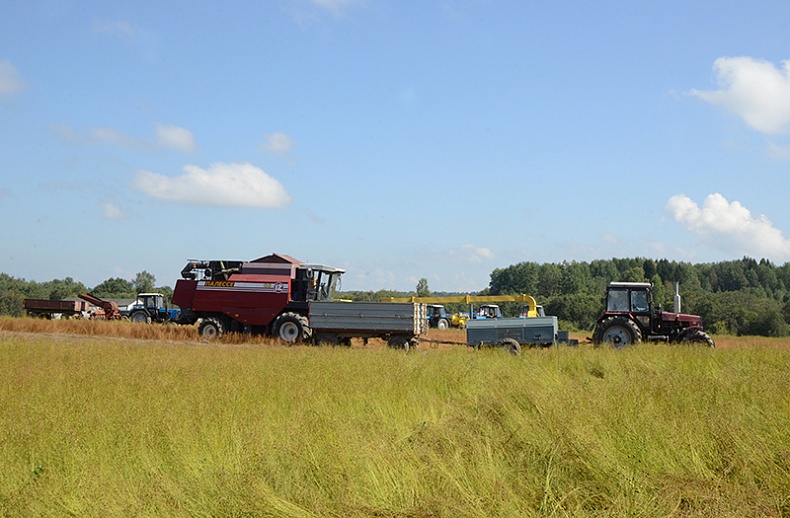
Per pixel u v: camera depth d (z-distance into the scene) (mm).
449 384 11164
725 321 69250
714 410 7746
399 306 23594
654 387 9422
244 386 9789
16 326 29219
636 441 6340
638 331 22938
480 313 42500
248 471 5465
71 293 104250
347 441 6387
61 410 7789
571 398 8250
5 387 9641
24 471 5730
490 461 5848
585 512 5023
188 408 7973
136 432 6836
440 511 4930
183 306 26641
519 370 12727
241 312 25859
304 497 5223
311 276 26547
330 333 24250
